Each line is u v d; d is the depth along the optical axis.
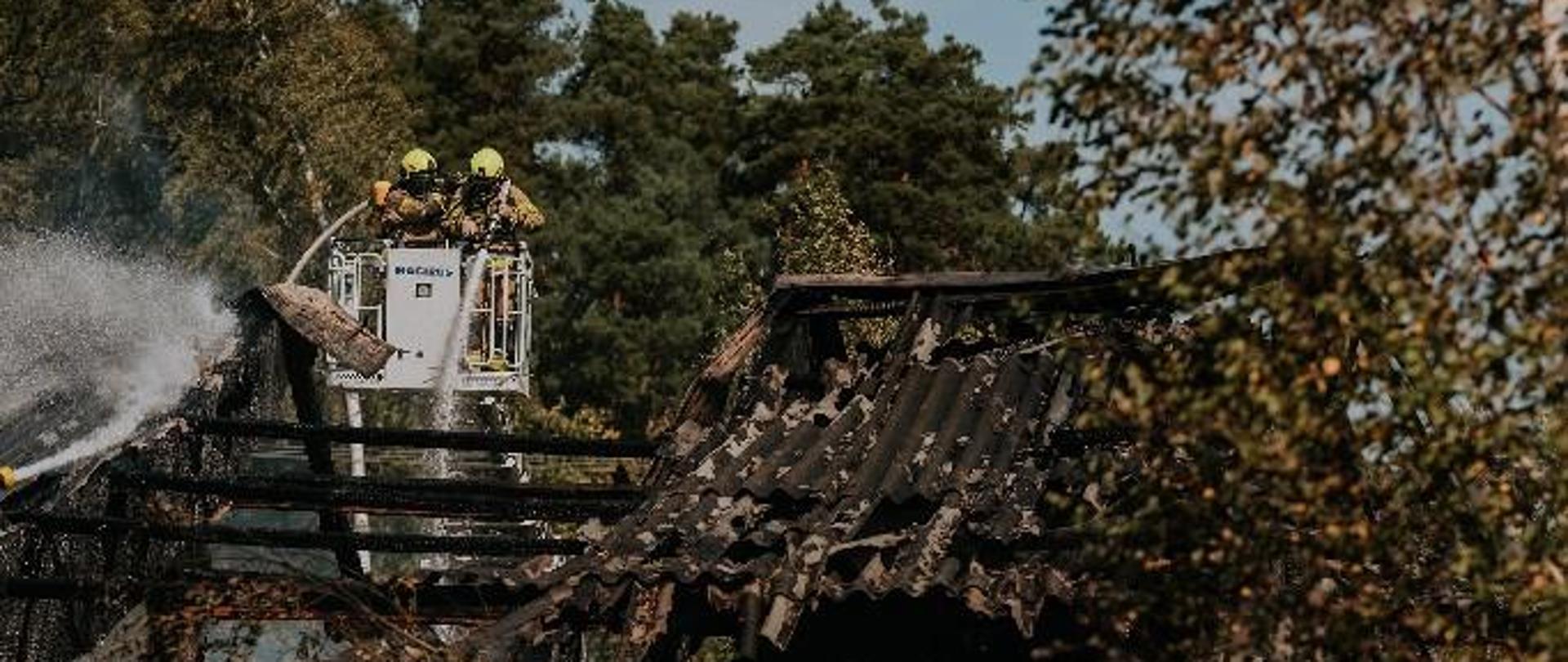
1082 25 7.81
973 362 12.54
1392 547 8.06
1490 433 7.62
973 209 56.88
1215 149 7.58
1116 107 7.75
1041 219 56.84
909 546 10.98
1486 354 7.48
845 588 10.73
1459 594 8.80
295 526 25.23
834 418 12.46
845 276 13.27
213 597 11.38
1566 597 7.64
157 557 13.41
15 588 11.80
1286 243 7.61
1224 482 7.89
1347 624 7.96
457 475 30.08
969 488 11.39
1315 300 7.61
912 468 11.61
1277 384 7.61
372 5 57.62
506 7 59.81
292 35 40.88
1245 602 8.04
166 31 40.00
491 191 26.09
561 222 57.97
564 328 57.12
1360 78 7.66
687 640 11.75
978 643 11.08
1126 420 8.17
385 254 25.75
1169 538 7.99
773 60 61.22
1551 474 7.79
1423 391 7.53
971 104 58.09
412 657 10.39
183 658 11.87
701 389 13.02
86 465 12.81
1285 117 7.69
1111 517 9.32
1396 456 7.95
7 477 12.13
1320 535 8.11
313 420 15.78
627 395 56.59
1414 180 7.55
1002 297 12.94
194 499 14.16
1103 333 11.53
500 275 26.12
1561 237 7.63
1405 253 7.60
